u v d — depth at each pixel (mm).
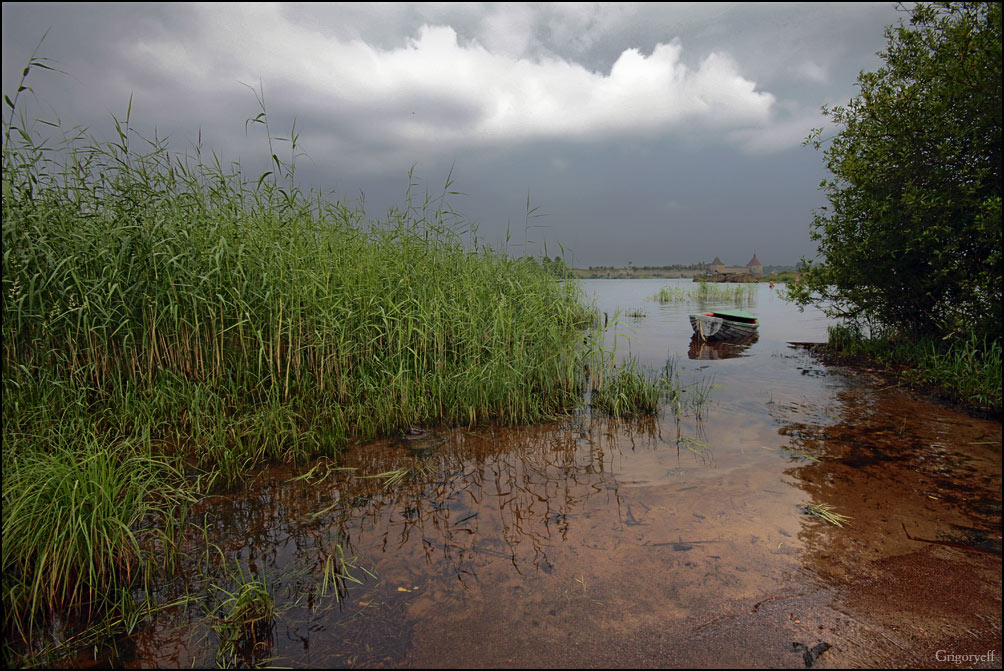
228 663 2111
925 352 6965
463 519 3287
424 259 6527
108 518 2633
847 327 9461
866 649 2104
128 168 4871
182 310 4770
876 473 3883
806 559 2773
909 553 2809
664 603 2424
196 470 3930
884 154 7148
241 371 5012
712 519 3227
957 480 3732
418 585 2605
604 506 3434
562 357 6410
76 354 4352
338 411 4812
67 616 2412
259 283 5152
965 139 6504
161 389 4500
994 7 6211
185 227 5004
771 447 4477
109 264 4512
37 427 3648
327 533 3125
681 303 20000
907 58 7449
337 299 5344
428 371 5809
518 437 4832
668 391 6359
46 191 4527
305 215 5855
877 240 7227
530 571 2709
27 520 2562
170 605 2482
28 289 4074
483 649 2154
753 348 9516
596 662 2066
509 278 7113
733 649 2119
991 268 6410
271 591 2568
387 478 3912
